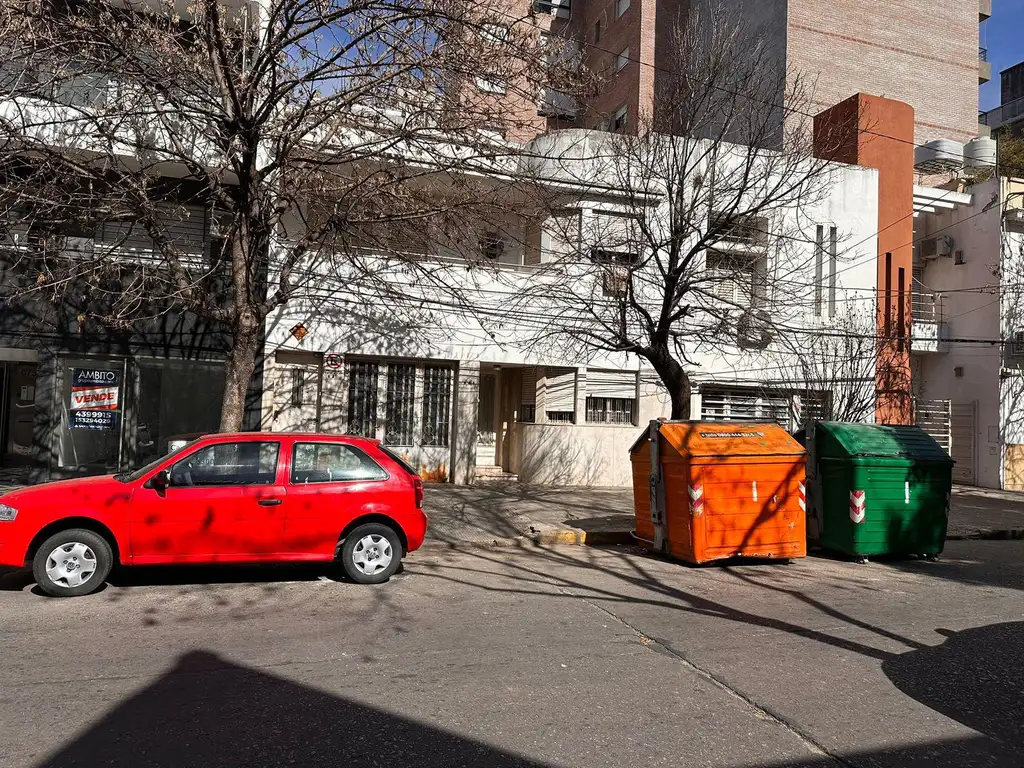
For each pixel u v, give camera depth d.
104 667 4.93
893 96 25.70
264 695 4.48
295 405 14.40
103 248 12.03
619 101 26.64
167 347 13.41
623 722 4.18
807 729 4.15
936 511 10.02
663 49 26.11
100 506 6.78
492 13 10.22
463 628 6.03
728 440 9.31
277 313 13.95
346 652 5.33
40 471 12.80
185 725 4.03
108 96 11.82
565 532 10.69
